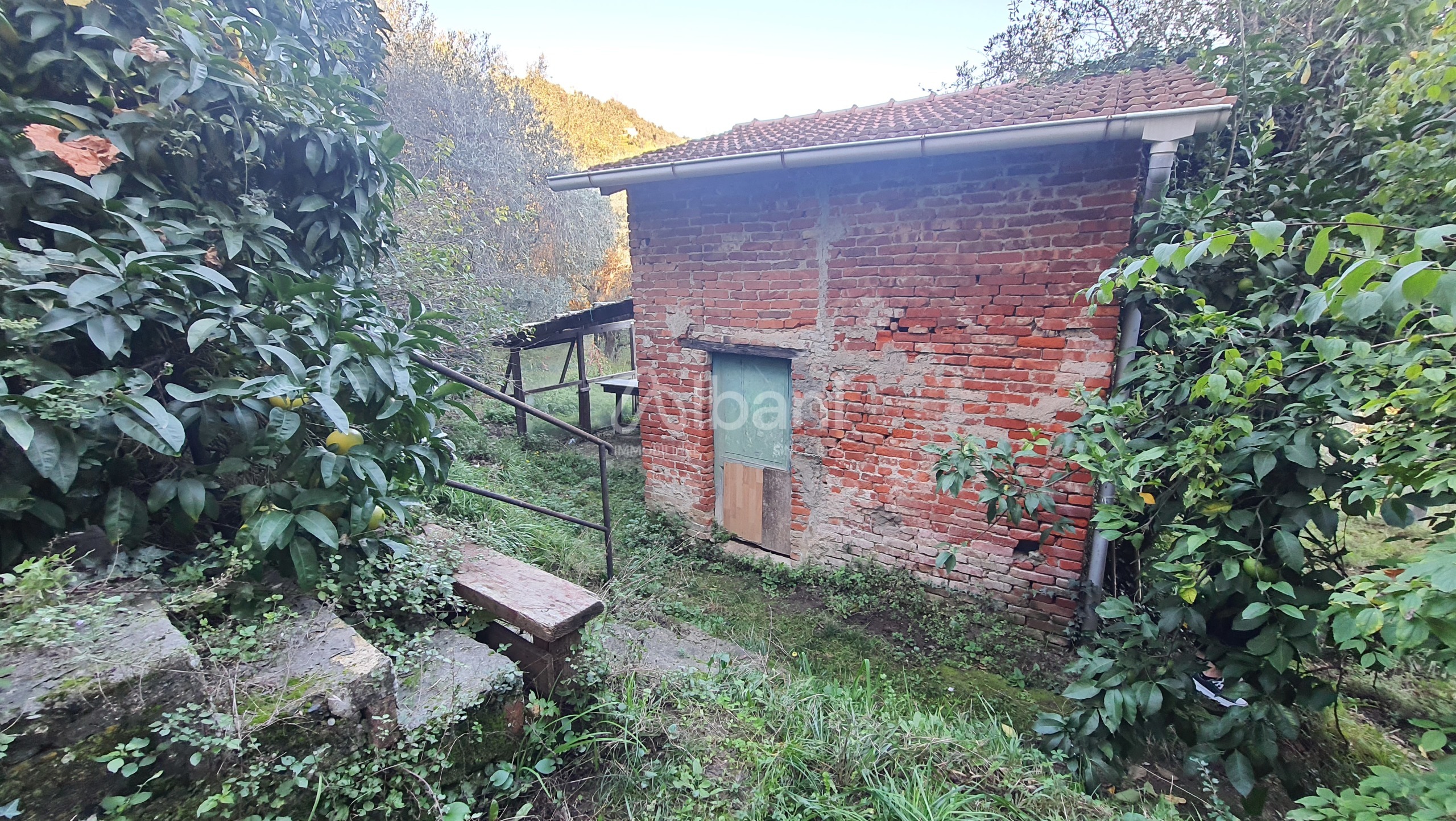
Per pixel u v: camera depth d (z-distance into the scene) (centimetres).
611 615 315
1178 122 279
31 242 137
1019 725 307
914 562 427
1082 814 193
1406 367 141
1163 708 245
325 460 166
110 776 114
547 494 558
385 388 187
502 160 1230
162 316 156
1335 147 303
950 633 388
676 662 300
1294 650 221
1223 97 290
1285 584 207
